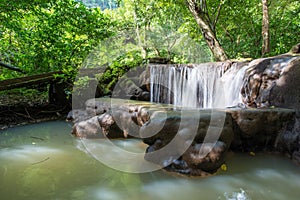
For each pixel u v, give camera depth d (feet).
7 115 16.39
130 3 28.19
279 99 11.24
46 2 18.01
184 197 6.75
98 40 19.31
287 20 26.50
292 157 9.04
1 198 6.49
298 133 8.93
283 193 6.93
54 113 18.35
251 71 13.28
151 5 27.22
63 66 18.29
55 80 18.37
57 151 10.59
